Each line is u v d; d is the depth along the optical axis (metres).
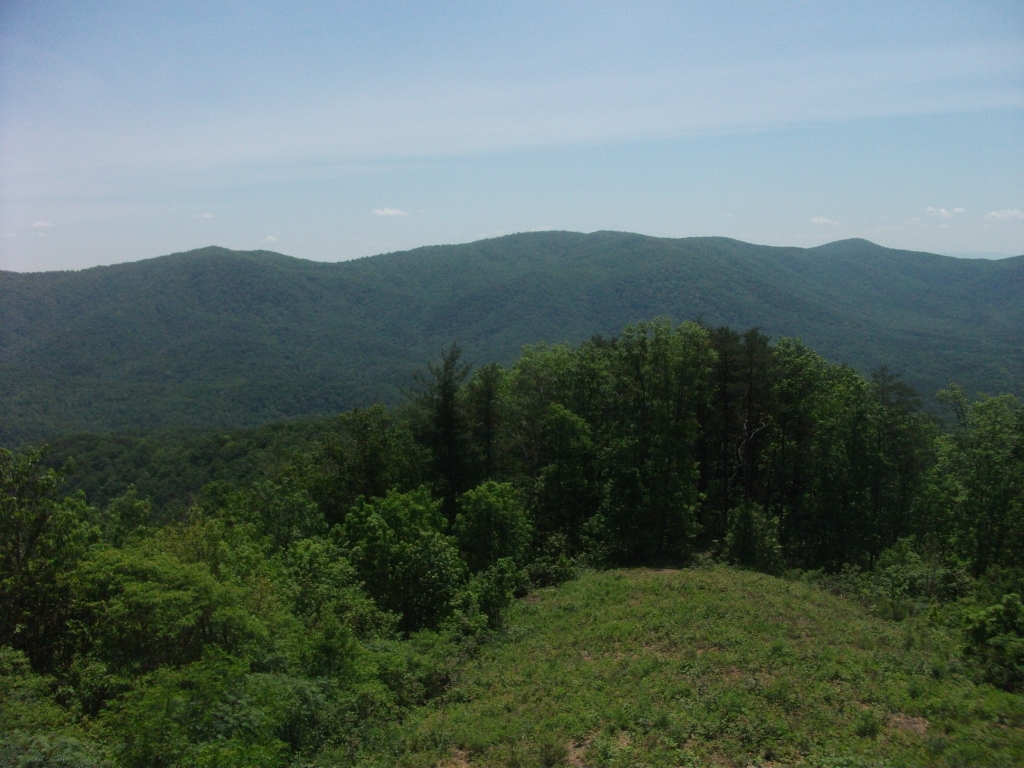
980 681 11.91
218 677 10.37
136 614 12.34
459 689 14.09
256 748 9.27
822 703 11.06
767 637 14.97
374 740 11.44
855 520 28.92
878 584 21.27
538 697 12.87
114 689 11.38
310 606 15.98
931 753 9.12
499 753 10.59
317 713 11.40
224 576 15.45
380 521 21.08
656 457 28.47
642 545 28.31
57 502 15.42
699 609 17.48
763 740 9.89
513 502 26.22
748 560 27.38
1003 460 25.41
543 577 25.48
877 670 12.43
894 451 30.02
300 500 26.69
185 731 9.34
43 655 13.79
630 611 18.16
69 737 9.11
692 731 10.41
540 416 35.81
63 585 14.10
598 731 10.94
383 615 17.61
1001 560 24.56
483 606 19.00
